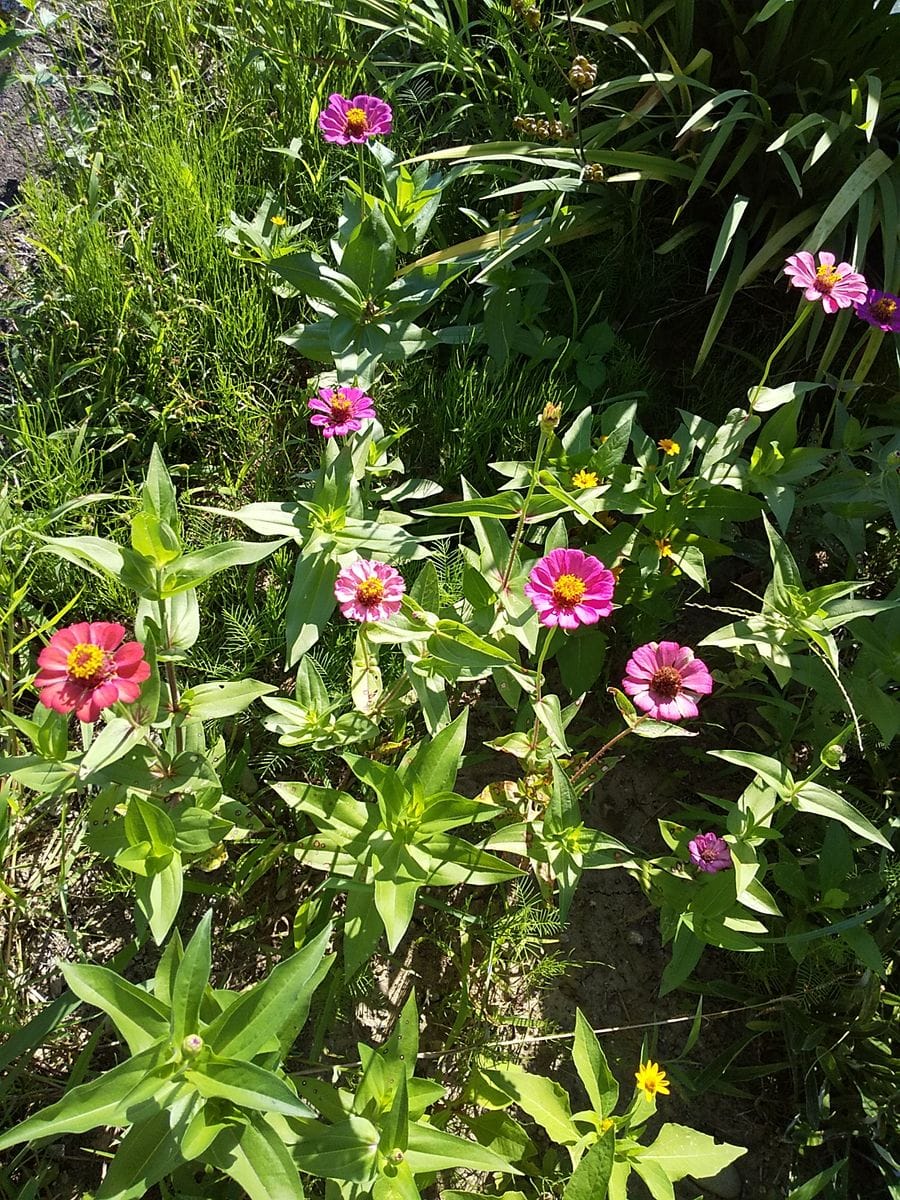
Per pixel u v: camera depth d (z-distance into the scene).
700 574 0.77
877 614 0.77
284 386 0.91
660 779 0.81
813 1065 0.68
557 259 1.00
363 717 0.66
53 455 0.81
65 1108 0.44
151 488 0.57
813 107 0.97
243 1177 0.47
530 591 0.61
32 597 0.77
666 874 0.67
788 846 0.75
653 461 0.79
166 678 0.66
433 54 1.07
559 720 0.64
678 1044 0.72
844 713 0.78
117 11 1.06
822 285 0.72
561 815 0.62
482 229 1.00
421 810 0.59
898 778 0.79
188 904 0.70
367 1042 0.68
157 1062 0.45
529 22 0.89
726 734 0.83
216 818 0.59
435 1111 0.65
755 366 0.98
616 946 0.74
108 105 1.04
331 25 1.08
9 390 0.86
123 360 0.86
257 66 1.03
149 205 0.94
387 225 0.85
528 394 0.89
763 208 0.96
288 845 0.62
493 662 0.62
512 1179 0.64
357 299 0.86
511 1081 0.63
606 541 0.79
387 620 0.63
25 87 1.02
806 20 0.93
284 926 0.71
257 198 0.97
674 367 0.99
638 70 1.02
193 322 0.89
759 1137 0.69
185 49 1.05
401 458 0.88
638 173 0.92
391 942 0.56
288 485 0.85
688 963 0.65
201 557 0.56
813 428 0.91
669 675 0.60
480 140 1.05
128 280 0.89
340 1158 0.51
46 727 0.57
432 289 0.89
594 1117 0.58
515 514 0.68
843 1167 0.67
